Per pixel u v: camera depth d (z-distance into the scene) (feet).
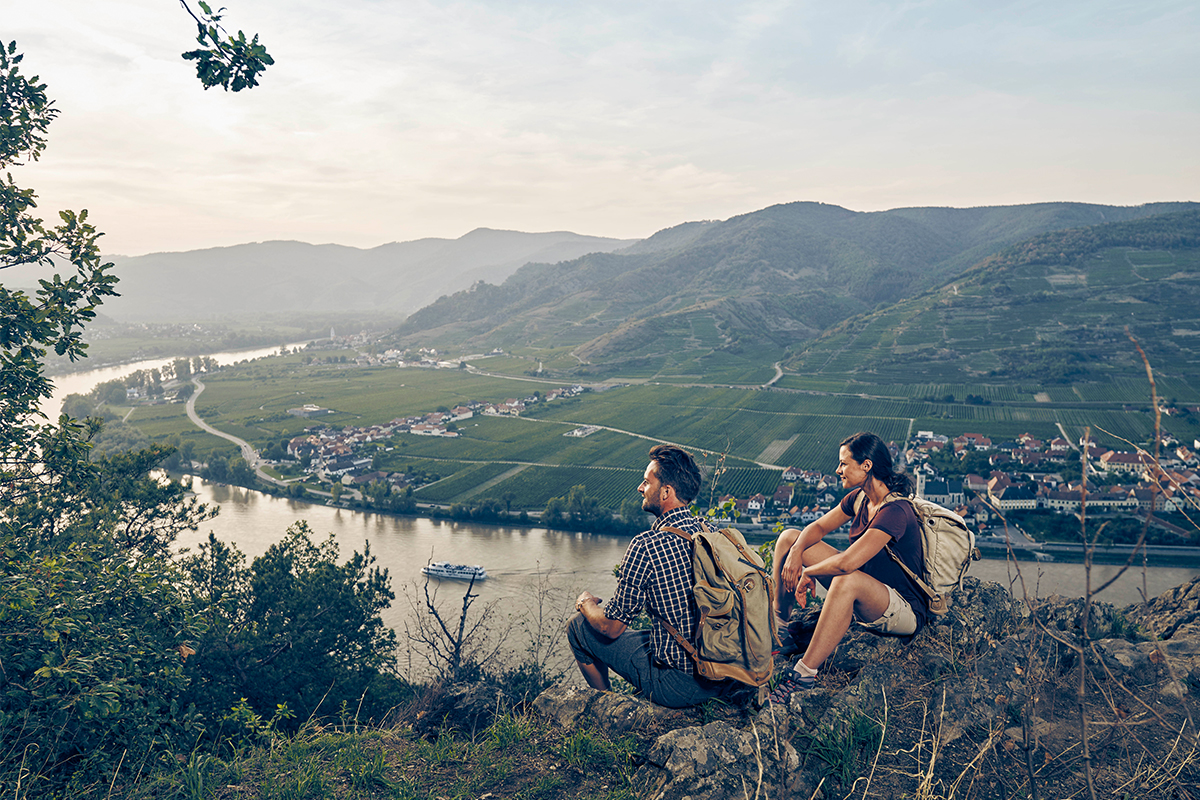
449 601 138.10
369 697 44.98
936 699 13.99
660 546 13.44
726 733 12.84
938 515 15.21
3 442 36.37
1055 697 14.01
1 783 15.37
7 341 34.76
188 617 30.76
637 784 12.82
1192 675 14.26
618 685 17.49
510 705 17.49
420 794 13.42
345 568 53.57
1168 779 11.21
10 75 35.53
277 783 14.34
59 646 20.88
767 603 13.61
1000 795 11.46
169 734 20.93
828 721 13.26
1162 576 176.96
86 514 47.37
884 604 14.51
